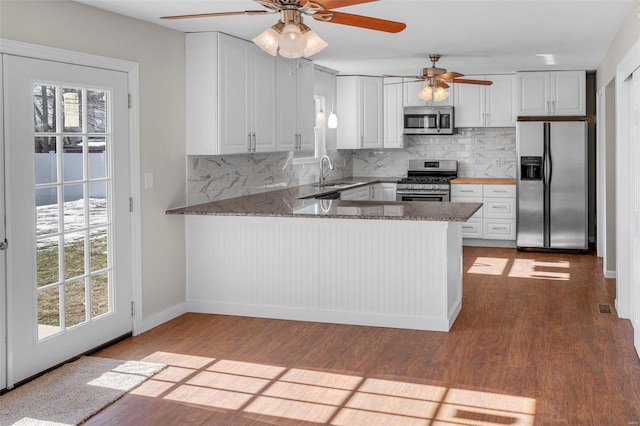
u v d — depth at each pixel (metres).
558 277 6.75
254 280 5.25
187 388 3.71
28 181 3.78
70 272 4.16
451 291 5.02
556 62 7.32
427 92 6.38
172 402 3.50
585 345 4.46
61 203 4.05
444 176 9.37
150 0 4.07
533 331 4.82
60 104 4.02
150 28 4.82
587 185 8.30
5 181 3.62
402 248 4.87
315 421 3.26
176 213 5.08
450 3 4.32
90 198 4.30
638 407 3.39
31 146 3.79
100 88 4.33
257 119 5.75
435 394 3.60
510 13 4.62
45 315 3.96
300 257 5.11
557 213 8.22
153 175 4.92
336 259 5.02
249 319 5.19
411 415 3.32
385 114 9.02
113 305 4.56
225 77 5.26
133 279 4.74
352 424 3.22
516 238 8.48
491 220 8.69
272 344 4.53
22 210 3.74
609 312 5.34
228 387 3.72
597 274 6.89
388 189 8.97
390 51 6.29
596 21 4.92
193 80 5.25
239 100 5.47
